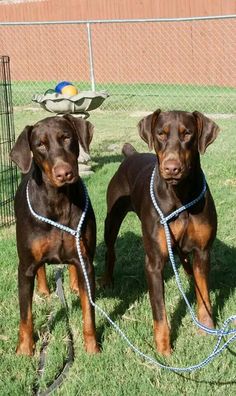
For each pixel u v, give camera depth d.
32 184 2.54
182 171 2.43
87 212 2.55
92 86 8.75
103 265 3.43
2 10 13.29
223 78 11.02
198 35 11.11
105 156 5.96
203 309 2.71
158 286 2.58
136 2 12.02
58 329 2.72
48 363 2.49
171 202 2.55
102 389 2.34
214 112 8.48
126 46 11.69
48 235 2.51
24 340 2.58
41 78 12.63
